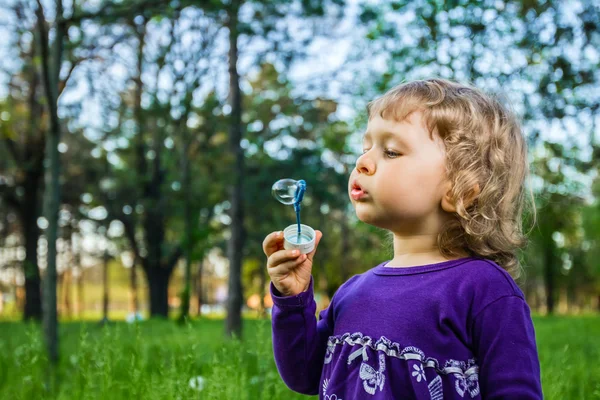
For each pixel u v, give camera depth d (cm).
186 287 1391
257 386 300
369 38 744
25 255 2330
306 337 164
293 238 163
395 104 153
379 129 153
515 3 612
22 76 1909
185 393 235
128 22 951
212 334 1073
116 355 278
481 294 143
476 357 142
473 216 152
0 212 3048
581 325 1492
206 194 1656
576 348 700
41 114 1933
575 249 4044
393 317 145
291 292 164
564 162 672
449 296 143
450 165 150
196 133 1530
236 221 1220
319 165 2455
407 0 630
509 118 164
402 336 142
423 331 141
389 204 149
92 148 2534
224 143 1650
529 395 134
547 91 620
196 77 1389
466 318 142
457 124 152
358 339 147
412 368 139
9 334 739
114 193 2675
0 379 342
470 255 156
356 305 154
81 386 292
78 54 922
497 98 167
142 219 2797
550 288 3647
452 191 149
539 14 607
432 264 150
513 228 161
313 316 166
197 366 272
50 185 704
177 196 1656
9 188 2311
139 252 2784
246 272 3122
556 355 378
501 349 138
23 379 299
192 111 1463
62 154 2530
